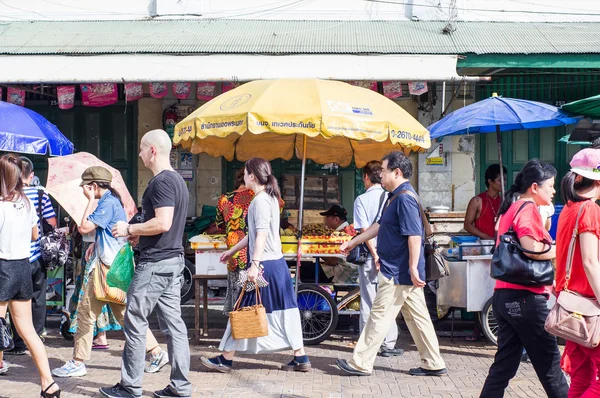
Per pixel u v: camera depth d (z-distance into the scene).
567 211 4.25
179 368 5.22
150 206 5.08
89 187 6.02
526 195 4.71
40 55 8.45
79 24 9.92
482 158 10.12
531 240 4.46
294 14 10.13
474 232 8.15
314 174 10.19
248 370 6.22
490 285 7.06
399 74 7.84
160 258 5.10
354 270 7.48
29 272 5.25
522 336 4.53
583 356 4.30
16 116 7.29
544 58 8.41
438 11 9.99
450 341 7.50
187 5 10.10
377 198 6.64
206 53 8.41
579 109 7.38
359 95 6.81
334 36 9.17
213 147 8.34
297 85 6.68
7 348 5.36
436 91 9.88
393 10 10.06
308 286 7.16
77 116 10.22
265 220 5.78
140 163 10.08
